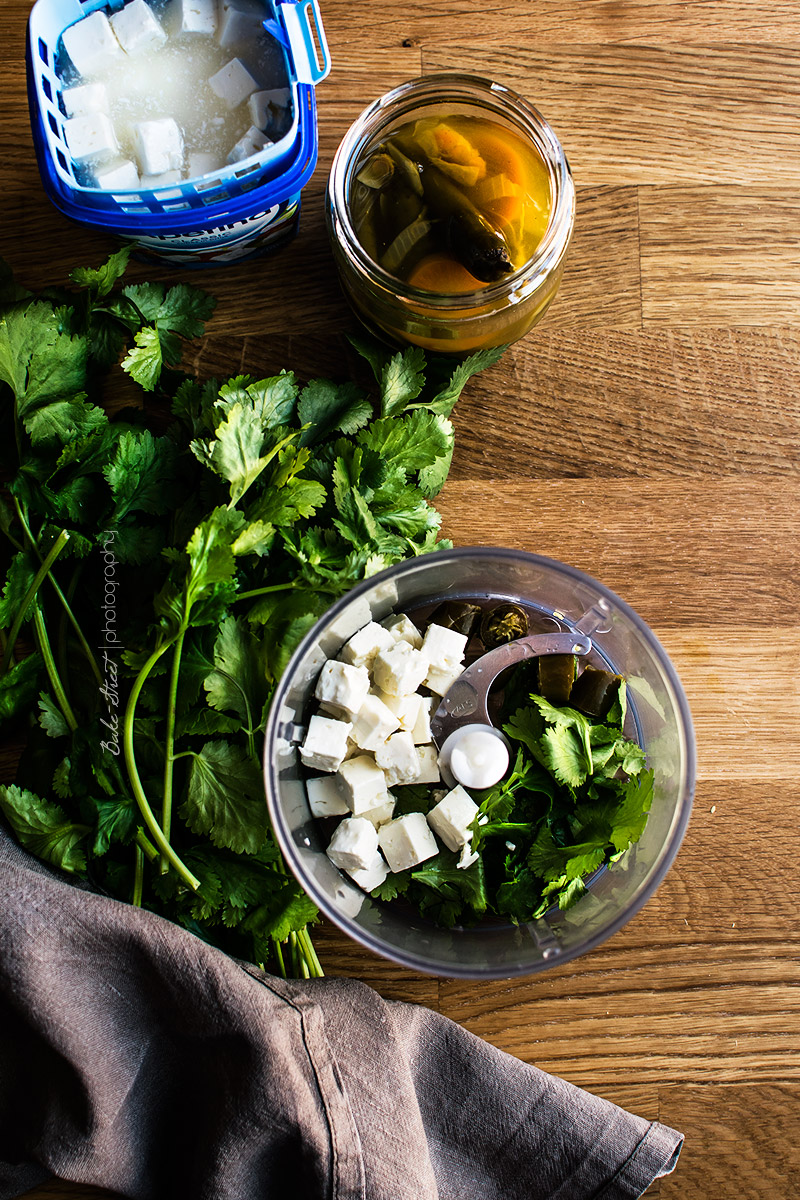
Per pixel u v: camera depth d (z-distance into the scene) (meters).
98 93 0.60
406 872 0.60
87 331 0.62
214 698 0.57
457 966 0.57
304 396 0.61
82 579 0.63
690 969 0.64
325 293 0.65
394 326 0.61
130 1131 0.59
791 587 0.65
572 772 0.58
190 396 0.61
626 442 0.65
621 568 0.65
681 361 0.66
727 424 0.66
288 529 0.59
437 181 0.58
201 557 0.55
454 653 0.60
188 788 0.58
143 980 0.58
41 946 0.57
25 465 0.60
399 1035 0.61
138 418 0.64
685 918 0.64
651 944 0.64
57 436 0.60
